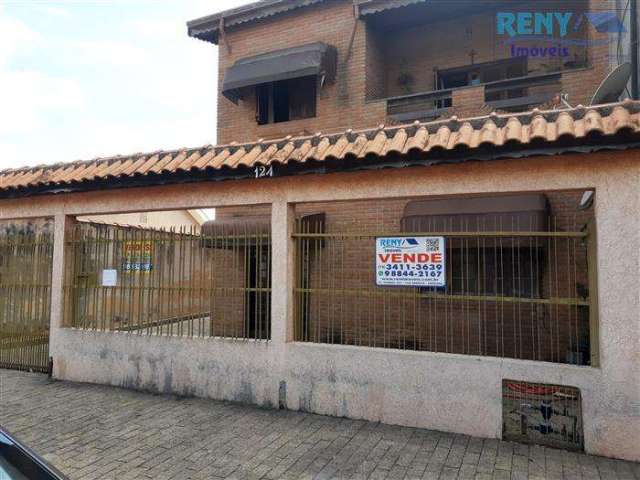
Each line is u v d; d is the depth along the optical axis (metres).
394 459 4.44
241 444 4.80
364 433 5.03
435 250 5.34
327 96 10.27
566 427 4.64
